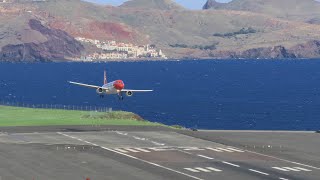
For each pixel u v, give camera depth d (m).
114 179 192.62
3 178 192.75
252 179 194.25
